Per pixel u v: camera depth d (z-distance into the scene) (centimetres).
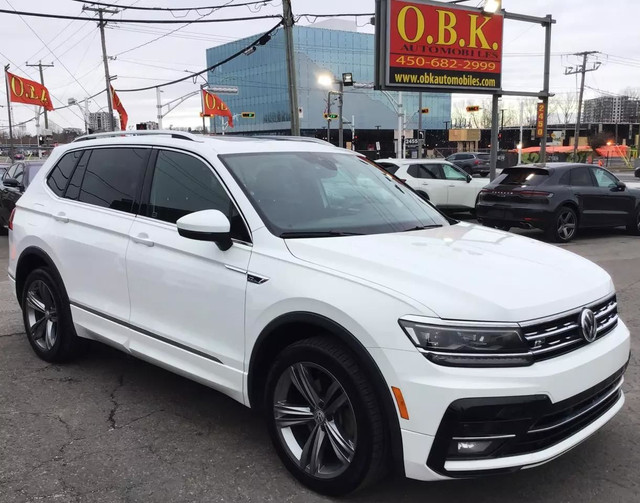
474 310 259
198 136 402
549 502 296
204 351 346
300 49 8094
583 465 330
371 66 8781
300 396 320
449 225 401
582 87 5894
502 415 252
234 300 326
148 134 432
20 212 508
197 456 341
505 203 1212
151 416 393
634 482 313
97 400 418
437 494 304
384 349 263
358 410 275
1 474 321
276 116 8525
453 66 1720
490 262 304
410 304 263
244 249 329
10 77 2862
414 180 1475
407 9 1636
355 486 284
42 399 420
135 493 304
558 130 9888
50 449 348
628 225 1291
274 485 312
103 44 3575
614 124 10456
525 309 265
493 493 304
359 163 442
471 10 1719
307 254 310
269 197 351
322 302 284
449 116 9662
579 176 1205
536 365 261
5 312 650
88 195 452
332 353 284
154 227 384
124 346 404
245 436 366
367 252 303
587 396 277
